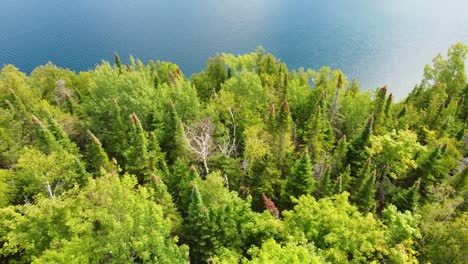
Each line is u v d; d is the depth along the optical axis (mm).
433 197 46344
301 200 31250
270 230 31625
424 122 69062
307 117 66938
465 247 28516
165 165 48656
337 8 168125
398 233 30281
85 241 25453
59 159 36281
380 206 50406
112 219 25719
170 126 54562
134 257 26297
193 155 50312
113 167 45562
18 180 38781
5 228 31109
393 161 50812
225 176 43281
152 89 62906
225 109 57438
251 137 49156
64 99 72125
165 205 37219
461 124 68875
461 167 56688
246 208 35062
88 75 83688
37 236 27875
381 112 63250
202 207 33312
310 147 54531
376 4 172750
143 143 46594
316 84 82500
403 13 158125
